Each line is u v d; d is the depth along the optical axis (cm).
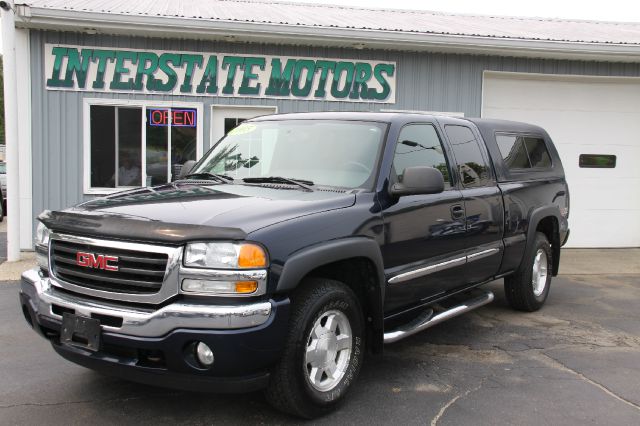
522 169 622
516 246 587
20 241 924
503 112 1099
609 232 1138
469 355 499
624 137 1132
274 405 355
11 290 702
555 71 1086
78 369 448
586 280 834
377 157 429
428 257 456
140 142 984
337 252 361
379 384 430
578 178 1125
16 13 865
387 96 1036
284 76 1004
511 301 641
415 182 405
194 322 311
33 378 429
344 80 1022
